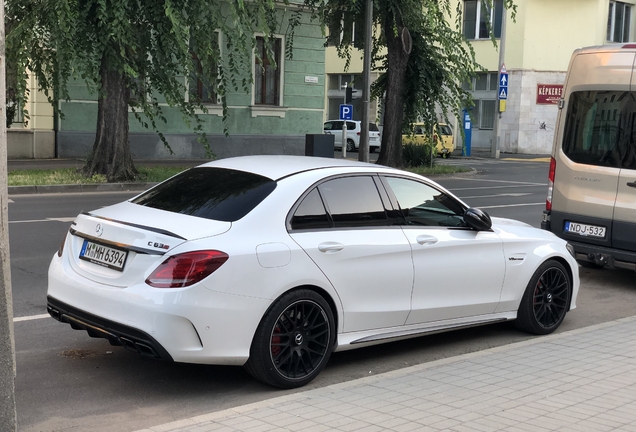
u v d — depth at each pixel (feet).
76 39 55.42
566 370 17.80
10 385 11.52
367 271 18.30
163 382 17.72
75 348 20.04
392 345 21.67
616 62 28.86
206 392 17.15
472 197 61.21
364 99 75.15
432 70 86.58
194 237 15.98
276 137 95.86
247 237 16.47
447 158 121.49
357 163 19.94
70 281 17.15
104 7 53.67
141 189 61.21
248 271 16.15
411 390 16.25
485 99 140.15
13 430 11.59
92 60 58.75
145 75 62.39
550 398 15.75
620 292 29.55
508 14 134.21
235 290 15.97
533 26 132.36
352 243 18.06
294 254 16.93
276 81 95.66
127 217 17.25
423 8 87.40
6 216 11.49
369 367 19.49
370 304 18.49
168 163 83.35
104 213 17.94
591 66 29.60
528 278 22.16
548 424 14.23
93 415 15.62
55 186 56.75
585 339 20.85
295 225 17.39
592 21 131.85
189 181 18.93
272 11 67.05
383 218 19.13
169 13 55.06
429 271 19.62
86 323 16.62
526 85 133.80
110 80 61.31
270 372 16.71
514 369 17.89
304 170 18.51
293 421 14.30
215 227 16.43
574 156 30.07
